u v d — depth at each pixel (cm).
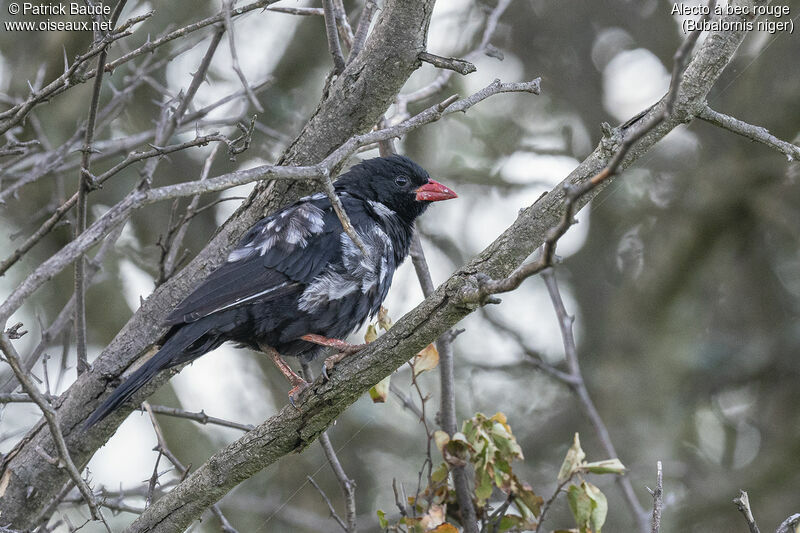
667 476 1309
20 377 551
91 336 1330
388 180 921
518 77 1575
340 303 816
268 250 795
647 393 1376
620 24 1569
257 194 831
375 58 746
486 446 763
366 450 1439
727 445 1483
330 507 803
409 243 932
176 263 866
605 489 1306
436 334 613
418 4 716
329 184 571
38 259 1321
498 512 788
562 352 1544
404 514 786
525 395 1540
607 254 1569
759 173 1389
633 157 627
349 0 1433
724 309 1526
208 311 751
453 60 730
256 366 1465
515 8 1567
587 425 1399
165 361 708
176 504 706
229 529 807
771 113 1370
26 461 802
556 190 616
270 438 672
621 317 1430
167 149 668
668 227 1454
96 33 720
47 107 1248
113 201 1355
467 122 1573
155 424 796
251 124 666
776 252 1505
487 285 553
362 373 636
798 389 1441
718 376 1456
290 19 1431
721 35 606
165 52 1288
